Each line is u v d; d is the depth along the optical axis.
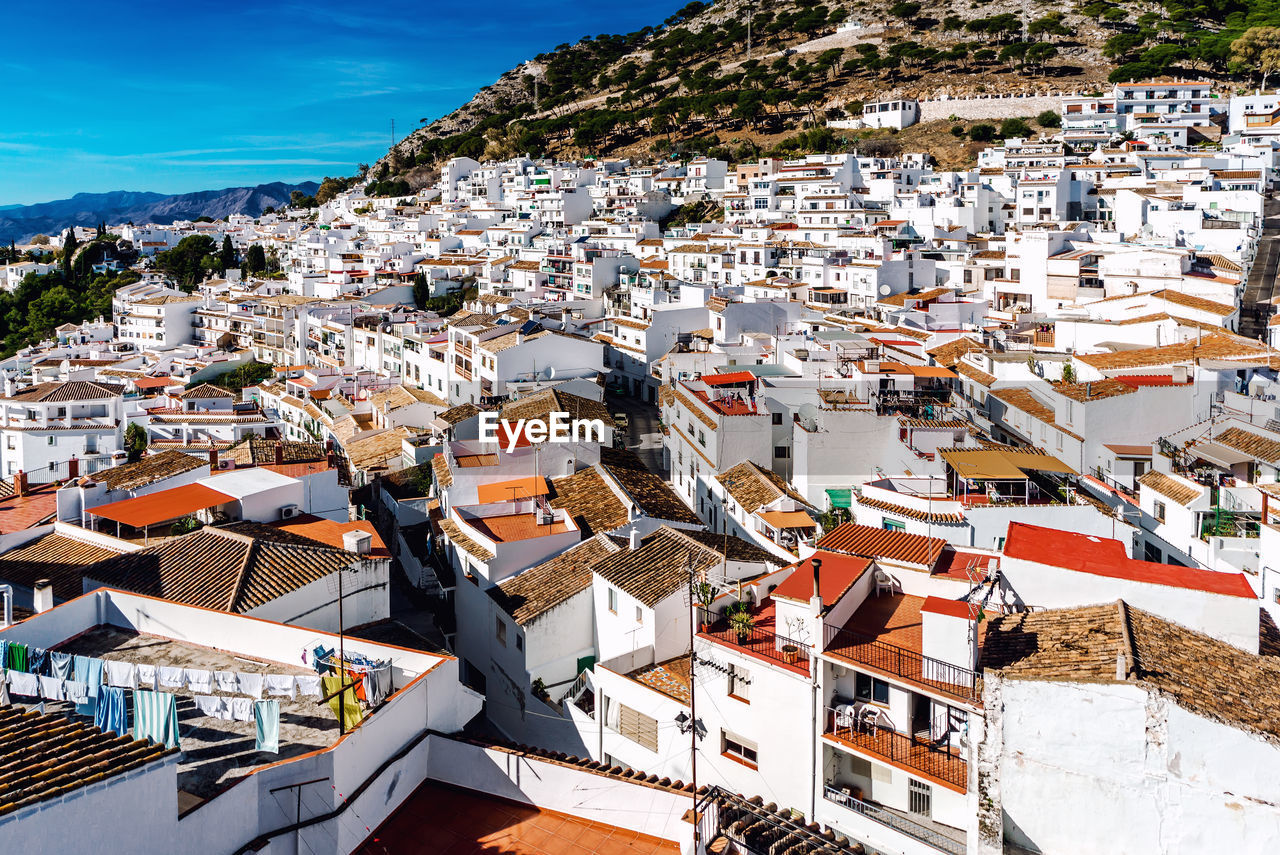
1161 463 58.78
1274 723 25.83
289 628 38.25
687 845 30.25
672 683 43.91
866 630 37.44
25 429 94.38
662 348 125.88
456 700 37.50
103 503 60.97
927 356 87.81
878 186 196.25
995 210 182.25
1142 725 25.08
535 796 34.53
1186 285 107.38
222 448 87.75
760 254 157.75
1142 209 152.25
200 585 44.38
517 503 63.66
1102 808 25.69
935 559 41.16
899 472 64.62
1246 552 47.47
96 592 41.59
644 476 70.38
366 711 33.66
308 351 152.38
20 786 23.53
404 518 76.56
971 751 30.20
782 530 58.59
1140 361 72.50
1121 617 31.16
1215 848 24.56
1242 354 69.56
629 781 33.62
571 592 50.78
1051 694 26.16
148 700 30.22
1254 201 150.62
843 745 35.38
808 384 74.69
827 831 34.28
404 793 34.41
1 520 62.12
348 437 102.69
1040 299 125.62
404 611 65.19
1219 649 30.78
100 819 24.27
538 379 106.62
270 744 31.33
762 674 38.03
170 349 177.50
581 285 165.12
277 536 52.78
